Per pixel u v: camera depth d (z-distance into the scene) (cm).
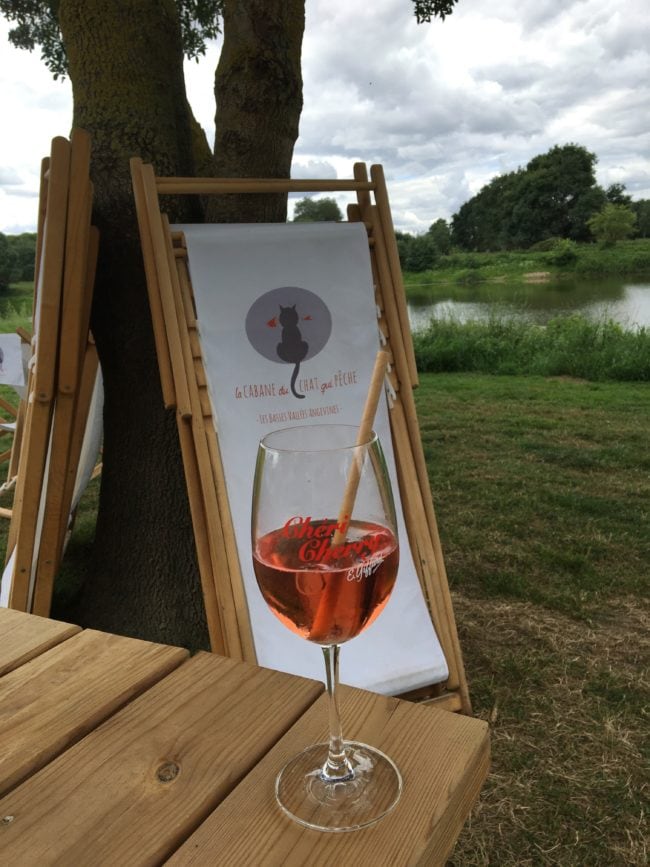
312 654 204
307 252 226
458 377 947
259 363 217
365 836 55
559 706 229
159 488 261
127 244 241
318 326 225
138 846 55
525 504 414
